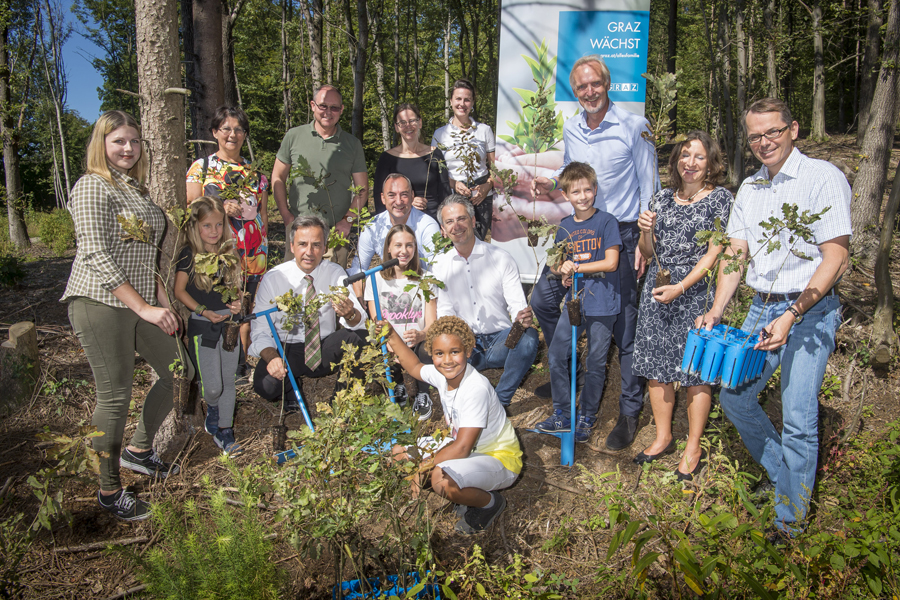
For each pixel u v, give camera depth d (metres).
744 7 11.52
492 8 15.46
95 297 2.61
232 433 3.44
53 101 21.03
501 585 2.26
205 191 3.76
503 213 4.88
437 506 2.89
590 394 3.43
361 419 2.07
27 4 18.16
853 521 2.26
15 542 2.47
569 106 4.61
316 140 4.37
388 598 2.17
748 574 1.98
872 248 6.02
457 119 4.82
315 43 9.85
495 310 3.61
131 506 2.79
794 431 2.50
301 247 3.30
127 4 25.92
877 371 4.00
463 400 2.67
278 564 2.55
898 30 5.71
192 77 6.29
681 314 3.00
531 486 3.09
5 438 3.50
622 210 3.69
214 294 3.16
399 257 3.46
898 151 13.27
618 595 2.33
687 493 2.50
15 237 11.97
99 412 2.71
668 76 3.19
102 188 2.61
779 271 2.56
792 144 2.51
